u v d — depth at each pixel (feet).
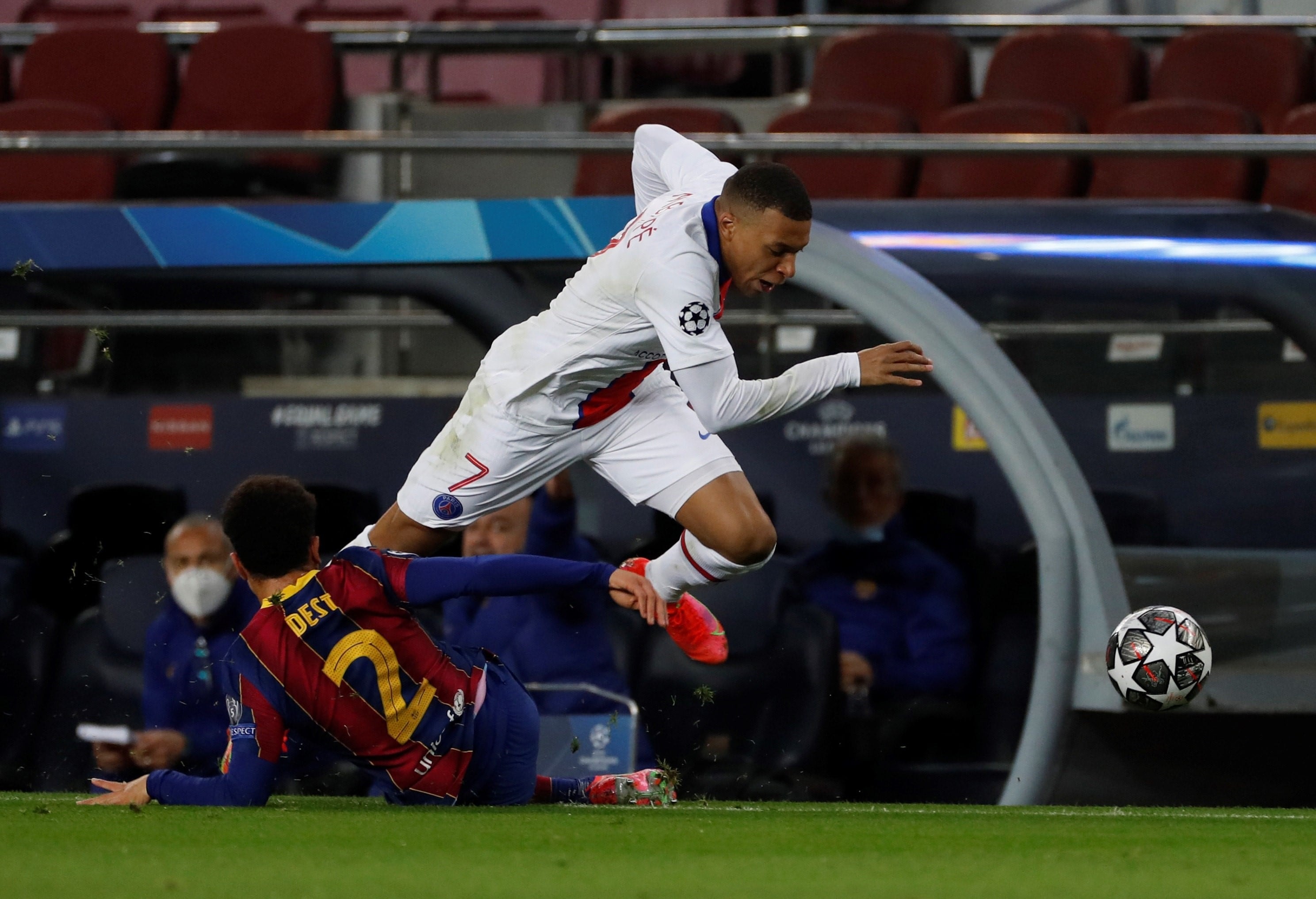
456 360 95.09
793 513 84.12
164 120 104.17
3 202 89.97
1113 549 65.36
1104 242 73.87
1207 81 101.76
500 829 33.60
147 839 30.83
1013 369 65.26
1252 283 74.49
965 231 73.87
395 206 70.28
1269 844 33.19
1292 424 84.28
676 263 40.40
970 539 80.02
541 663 63.93
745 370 89.45
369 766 39.99
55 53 105.60
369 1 123.13
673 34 92.58
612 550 80.79
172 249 70.85
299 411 87.25
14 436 87.97
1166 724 63.26
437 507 46.24
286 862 27.40
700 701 70.33
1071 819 40.09
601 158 92.48
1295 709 64.54
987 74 106.22
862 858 29.19
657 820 36.73
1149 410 85.71
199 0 125.49
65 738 73.41
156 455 87.61
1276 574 68.64
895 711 73.61
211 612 64.69
